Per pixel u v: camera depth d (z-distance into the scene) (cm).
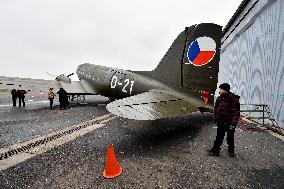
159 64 825
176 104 602
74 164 436
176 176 377
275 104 835
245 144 568
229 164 430
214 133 675
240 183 350
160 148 532
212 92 677
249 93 1173
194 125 793
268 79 912
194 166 420
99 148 538
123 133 687
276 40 848
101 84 1284
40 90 1538
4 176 384
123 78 1066
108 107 537
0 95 2586
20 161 455
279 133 685
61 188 339
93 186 344
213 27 679
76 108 1361
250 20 1113
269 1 877
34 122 887
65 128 770
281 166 420
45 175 386
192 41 705
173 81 750
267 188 334
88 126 800
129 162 442
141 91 907
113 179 367
